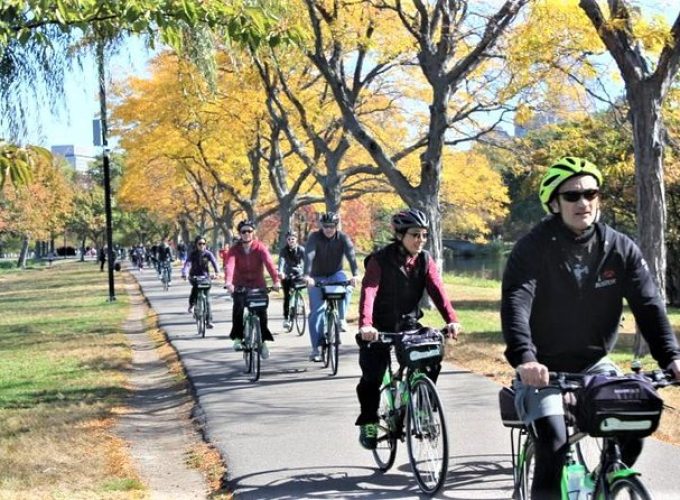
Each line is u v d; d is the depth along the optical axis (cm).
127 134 4125
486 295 3288
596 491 465
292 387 1275
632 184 2627
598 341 523
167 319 2575
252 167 4428
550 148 2559
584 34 1783
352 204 5819
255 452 888
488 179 3725
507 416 563
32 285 6003
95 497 753
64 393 1349
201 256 2170
